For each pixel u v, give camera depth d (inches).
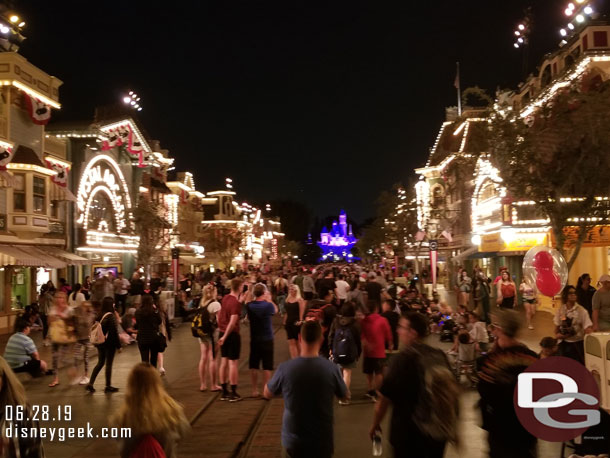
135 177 1584.6
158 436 163.2
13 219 929.5
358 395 409.4
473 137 576.1
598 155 494.9
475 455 269.1
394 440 179.8
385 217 1736.0
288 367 196.2
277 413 367.6
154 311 445.4
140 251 1401.3
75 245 1209.4
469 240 1428.4
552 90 616.1
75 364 458.3
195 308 1015.0
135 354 612.1
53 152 1146.0
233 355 398.9
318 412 191.2
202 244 2395.4
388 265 2145.7
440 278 1859.0
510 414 193.0
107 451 286.8
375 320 396.8
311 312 502.6
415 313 189.3
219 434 315.6
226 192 2738.7
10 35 978.1
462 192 1227.9
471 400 380.8
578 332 355.6
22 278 1000.9
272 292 1035.9
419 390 176.9
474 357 417.4
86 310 468.1
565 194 522.0
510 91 1198.3
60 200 1093.8
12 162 926.4
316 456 189.0
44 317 854.5
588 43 839.7
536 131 517.3
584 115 494.3
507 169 525.7
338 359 398.9
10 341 417.4
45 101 1013.2
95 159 1314.0
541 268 381.7
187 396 411.8
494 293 1144.2
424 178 1768.0
